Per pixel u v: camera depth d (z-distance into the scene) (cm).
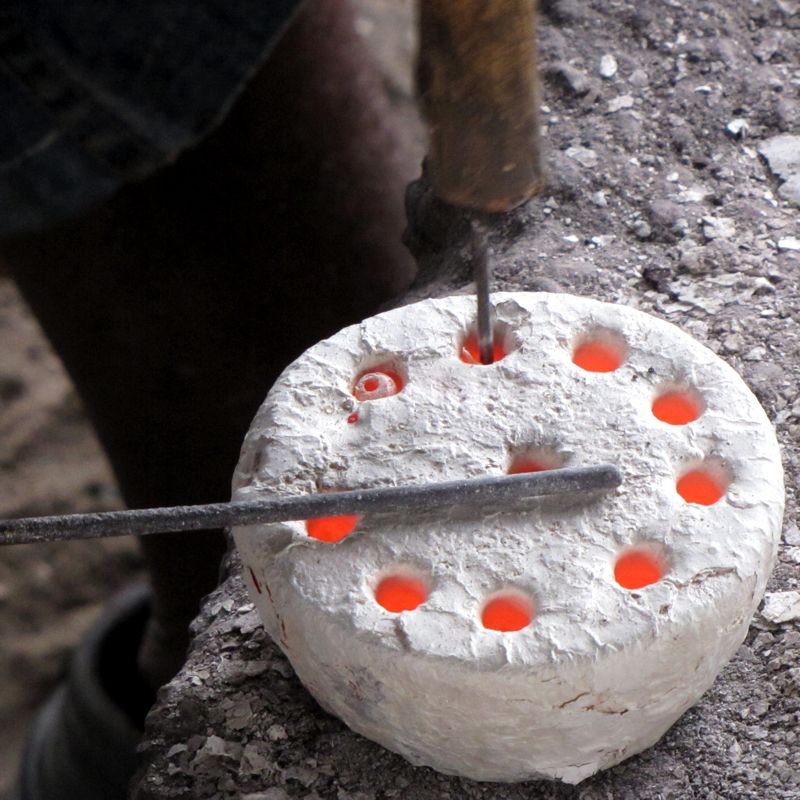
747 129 310
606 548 200
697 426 212
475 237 213
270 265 377
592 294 279
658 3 330
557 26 329
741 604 198
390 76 621
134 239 358
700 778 214
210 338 381
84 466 645
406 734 205
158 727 226
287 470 212
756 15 330
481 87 189
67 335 384
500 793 214
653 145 307
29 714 608
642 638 190
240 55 287
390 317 231
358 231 387
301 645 202
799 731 217
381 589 203
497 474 209
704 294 279
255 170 361
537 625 192
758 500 203
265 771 219
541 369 220
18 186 300
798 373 264
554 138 308
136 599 506
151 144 295
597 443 210
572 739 200
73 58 277
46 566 630
